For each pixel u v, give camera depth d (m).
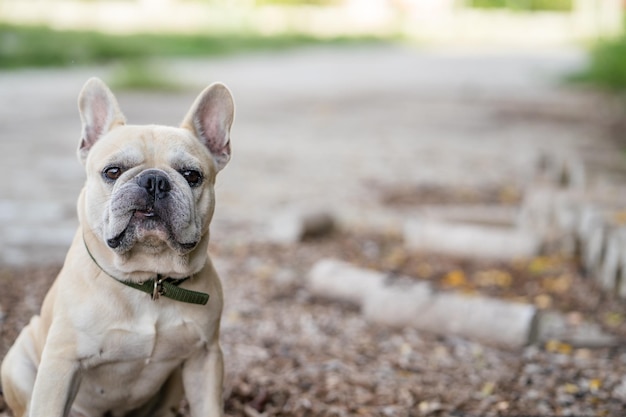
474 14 67.38
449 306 5.85
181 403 4.52
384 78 26.80
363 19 57.66
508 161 12.98
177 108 17.53
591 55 27.44
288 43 39.09
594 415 4.62
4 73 21.95
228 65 28.58
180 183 3.54
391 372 5.16
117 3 43.56
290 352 5.41
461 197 10.38
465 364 5.33
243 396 4.64
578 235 7.79
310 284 6.80
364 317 6.15
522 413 4.64
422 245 8.10
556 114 18.62
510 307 5.75
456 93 22.98
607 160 10.80
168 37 32.41
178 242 3.49
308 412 4.55
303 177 11.56
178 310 3.63
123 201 3.42
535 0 68.94
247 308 6.26
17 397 3.88
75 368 3.54
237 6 49.72
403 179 11.54
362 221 9.15
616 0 29.12
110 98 3.88
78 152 3.89
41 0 38.91
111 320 3.53
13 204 9.18
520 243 7.77
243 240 8.21
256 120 17.05
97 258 3.55
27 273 6.66
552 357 5.48
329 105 19.78
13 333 5.24
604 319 6.30
